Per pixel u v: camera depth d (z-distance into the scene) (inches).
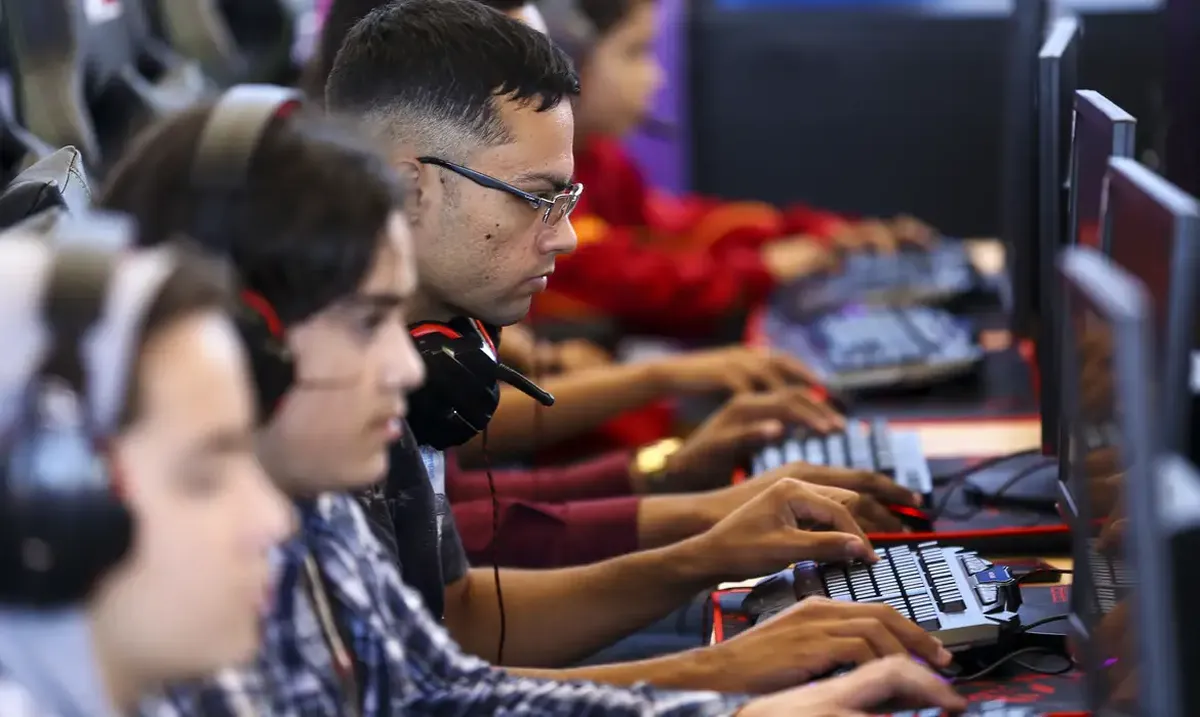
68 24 143.5
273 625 69.9
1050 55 114.3
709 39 292.7
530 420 144.3
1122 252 80.5
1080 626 82.6
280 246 61.4
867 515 112.2
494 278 99.3
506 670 87.9
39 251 47.5
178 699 60.7
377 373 64.4
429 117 97.0
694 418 191.5
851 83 292.2
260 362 60.7
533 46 98.5
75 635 46.9
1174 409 70.7
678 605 102.3
